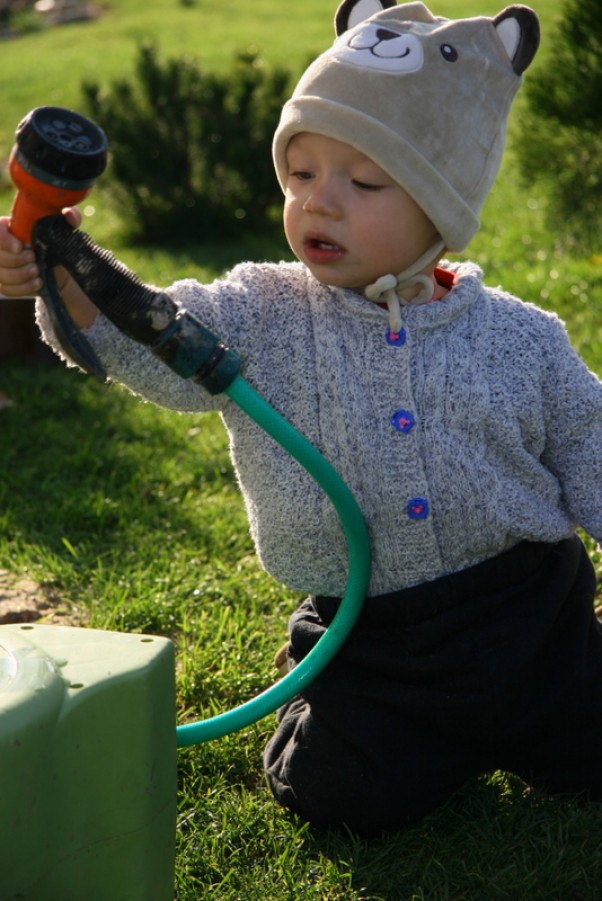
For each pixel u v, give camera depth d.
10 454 3.92
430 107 1.81
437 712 1.95
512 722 1.98
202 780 2.15
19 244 1.55
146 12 19.52
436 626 1.95
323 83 1.82
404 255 1.87
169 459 3.87
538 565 2.03
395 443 1.88
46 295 1.60
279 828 2.02
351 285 1.89
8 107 12.62
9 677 1.51
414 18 1.92
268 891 1.85
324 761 1.99
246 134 7.50
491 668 1.94
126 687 1.57
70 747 1.51
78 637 1.68
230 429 1.95
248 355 1.89
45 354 4.92
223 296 1.88
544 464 2.04
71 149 1.49
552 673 2.02
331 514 1.92
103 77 13.52
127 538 3.24
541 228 6.77
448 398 1.88
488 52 1.90
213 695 2.46
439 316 1.89
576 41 5.34
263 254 6.97
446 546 1.95
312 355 1.90
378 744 1.96
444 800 2.02
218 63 13.55
